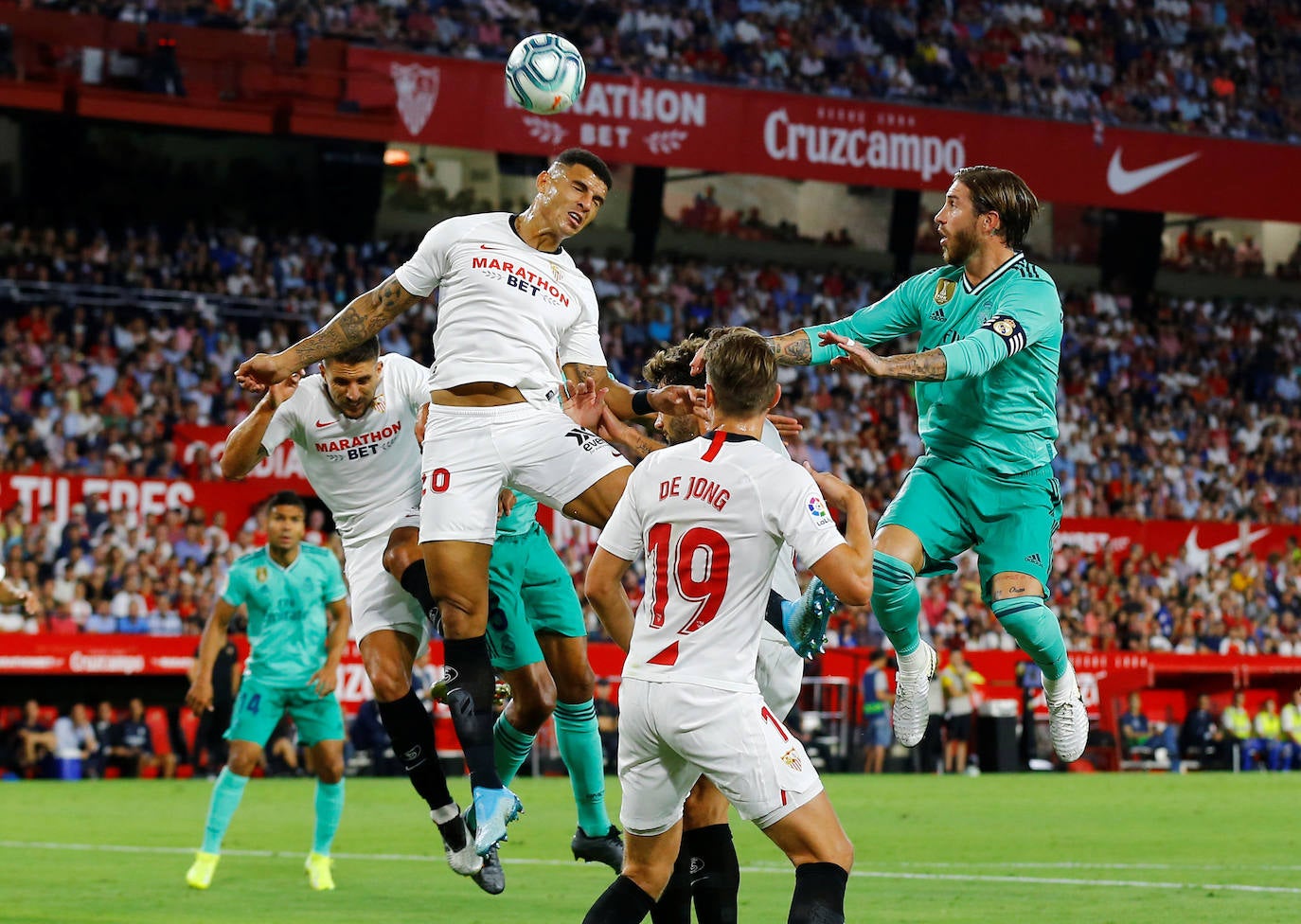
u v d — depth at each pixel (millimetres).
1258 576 53156
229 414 48656
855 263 67438
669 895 11617
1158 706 50031
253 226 58781
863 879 18781
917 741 14555
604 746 40562
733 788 9953
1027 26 62812
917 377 12383
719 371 10289
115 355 48938
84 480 41250
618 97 54000
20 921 14898
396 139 52000
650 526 10297
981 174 13500
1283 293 71938
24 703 39531
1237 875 19141
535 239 12883
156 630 39719
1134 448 60125
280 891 17672
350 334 13039
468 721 12367
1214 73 65062
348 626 19312
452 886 18156
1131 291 70250
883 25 61406
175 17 51719
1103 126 60000
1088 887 17797
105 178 56531
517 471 12586
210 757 39344
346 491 15102
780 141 55844
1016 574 13781
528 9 56688
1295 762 47938
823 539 9930
